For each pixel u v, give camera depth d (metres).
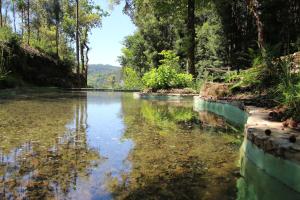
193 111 9.84
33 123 6.98
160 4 20.78
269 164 3.46
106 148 4.85
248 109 6.21
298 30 11.16
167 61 19.22
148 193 3.12
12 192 3.08
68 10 42.66
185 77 17.00
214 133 6.16
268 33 12.13
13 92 17.77
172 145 5.09
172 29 40.16
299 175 2.91
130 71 32.25
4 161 4.09
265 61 8.19
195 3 20.62
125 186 3.27
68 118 7.90
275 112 5.15
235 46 15.30
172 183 3.38
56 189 3.17
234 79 10.84
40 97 14.59
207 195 3.07
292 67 6.48
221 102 8.84
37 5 39.72
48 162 4.07
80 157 4.32
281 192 3.18
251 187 3.28
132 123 7.33
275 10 12.16
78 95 17.16
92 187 3.24
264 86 8.39
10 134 5.75
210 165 4.03
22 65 26.09
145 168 3.88
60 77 31.58
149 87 17.31
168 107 11.00
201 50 29.58
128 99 14.59
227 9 15.66
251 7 9.83
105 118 8.09
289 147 3.12
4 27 26.94
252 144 4.01
